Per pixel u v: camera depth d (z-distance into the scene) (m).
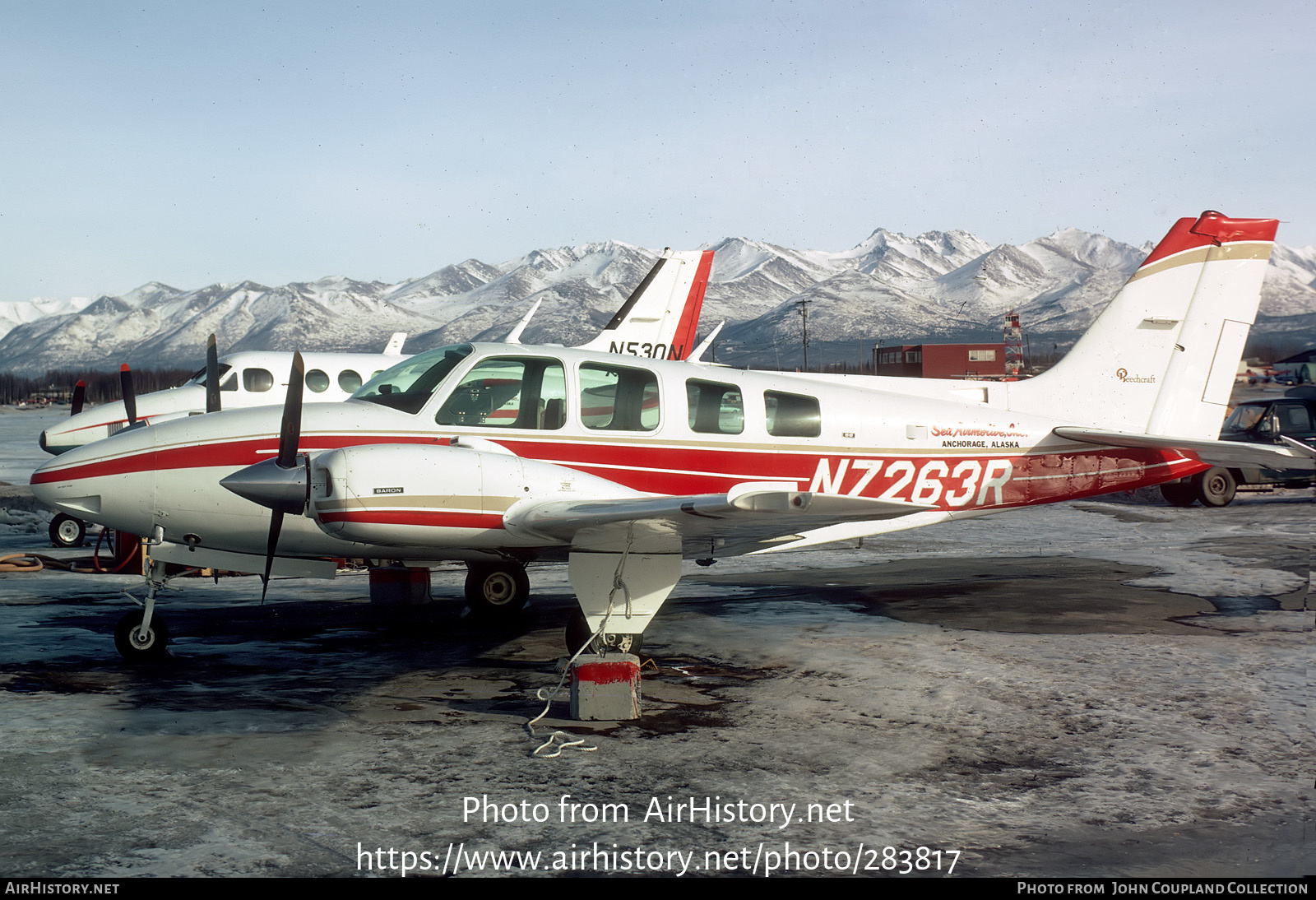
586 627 7.01
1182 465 10.00
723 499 5.57
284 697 6.25
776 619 8.82
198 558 7.72
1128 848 3.92
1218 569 11.33
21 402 141.25
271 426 7.65
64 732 5.41
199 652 7.69
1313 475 18.53
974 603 9.50
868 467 8.95
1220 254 10.05
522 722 5.69
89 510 7.43
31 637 8.21
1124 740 5.28
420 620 9.11
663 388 8.39
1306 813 4.28
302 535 7.59
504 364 8.05
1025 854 3.88
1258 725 5.54
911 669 6.91
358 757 5.03
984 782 4.66
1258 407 19.22
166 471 7.42
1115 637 7.91
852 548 14.05
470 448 7.30
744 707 5.98
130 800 4.38
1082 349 9.88
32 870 3.66
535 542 6.66
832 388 9.07
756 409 8.63
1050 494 9.64
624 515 5.80
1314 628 8.20
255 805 4.34
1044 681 6.53
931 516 9.31
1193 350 10.05
